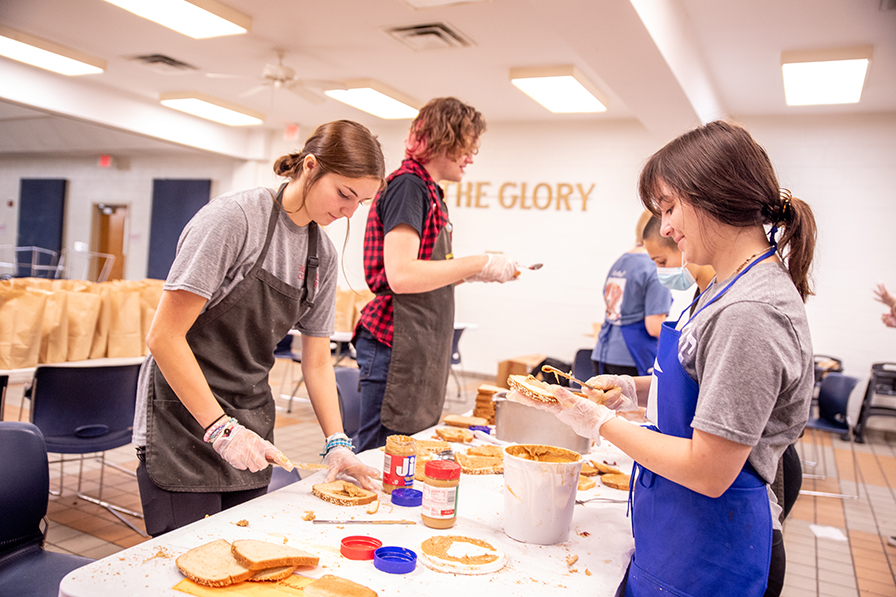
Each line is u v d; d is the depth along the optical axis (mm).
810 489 4434
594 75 5898
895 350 6176
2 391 2727
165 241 10625
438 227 1922
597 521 1300
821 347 6422
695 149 962
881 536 3602
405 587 935
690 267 1922
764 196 936
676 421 998
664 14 3980
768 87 5703
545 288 7777
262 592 894
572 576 1024
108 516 3037
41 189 11859
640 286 3025
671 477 927
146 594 858
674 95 4809
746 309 870
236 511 1184
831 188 6352
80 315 3029
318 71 6328
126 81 7199
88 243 11555
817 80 5113
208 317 1392
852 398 6332
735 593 951
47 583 1373
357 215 8711
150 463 1389
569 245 7648
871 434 6289
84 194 11648
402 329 1875
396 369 1884
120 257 11352
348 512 1219
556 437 1773
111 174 11320
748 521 952
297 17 4969
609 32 3734
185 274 1274
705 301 1034
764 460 948
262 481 1556
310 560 968
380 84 6418
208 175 10305
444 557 1027
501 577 997
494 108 7289
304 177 1400
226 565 929
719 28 4598
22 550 1481
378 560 991
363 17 4867
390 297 1893
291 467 1289
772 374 848
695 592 968
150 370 1437
